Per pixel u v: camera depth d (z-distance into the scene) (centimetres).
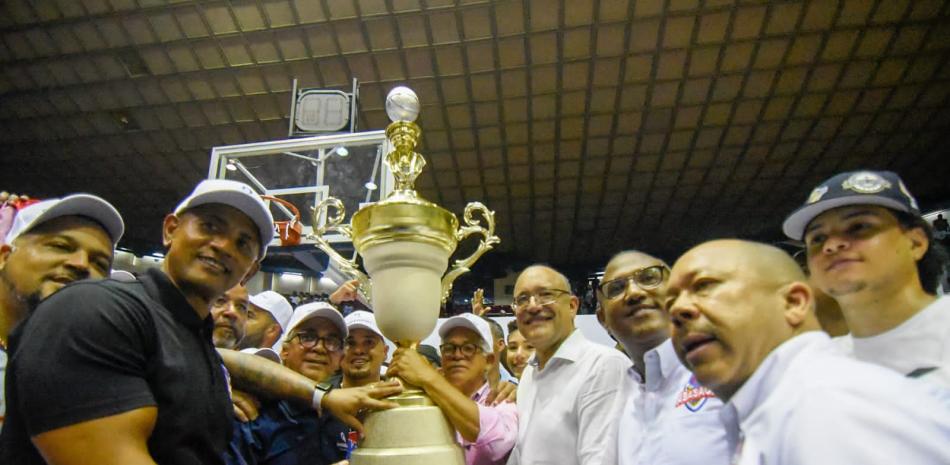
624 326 158
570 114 688
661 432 133
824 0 524
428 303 127
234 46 588
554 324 174
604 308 165
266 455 163
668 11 540
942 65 598
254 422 165
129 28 570
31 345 85
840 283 129
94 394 84
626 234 1034
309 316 192
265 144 414
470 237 1020
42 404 82
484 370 201
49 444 81
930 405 73
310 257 384
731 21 548
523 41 579
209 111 680
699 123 700
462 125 710
